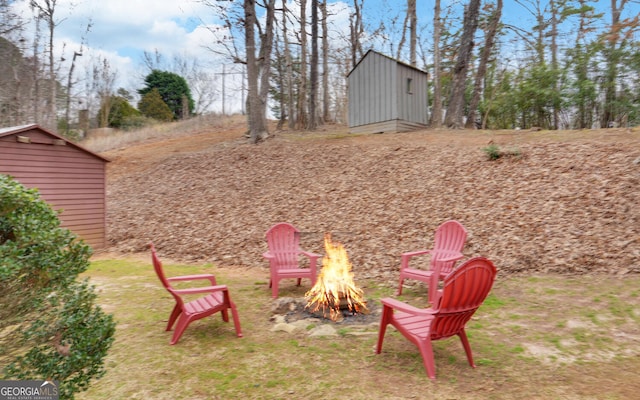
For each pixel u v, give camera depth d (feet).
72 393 7.30
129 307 17.52
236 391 10.33
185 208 37.55
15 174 27.61
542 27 69.46
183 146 67.51
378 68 51.90
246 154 49.90
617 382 10.37
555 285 17.58
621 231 20.39
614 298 15.75
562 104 48.44
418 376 11.00
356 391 10.23
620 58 43.37
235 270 24.45
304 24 68.28
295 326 14.80
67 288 7.36
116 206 41.50
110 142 80.07
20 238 6.61
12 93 80.07
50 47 77.36
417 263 22.29
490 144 35.83
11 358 7.03
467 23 48.91
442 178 32.71
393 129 50.44
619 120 45.80
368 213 29.86
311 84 66.49
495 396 9.87
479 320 15.01
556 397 9.74
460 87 49.52
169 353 12.69
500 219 24.61
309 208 32.81
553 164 29.71
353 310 16.07
